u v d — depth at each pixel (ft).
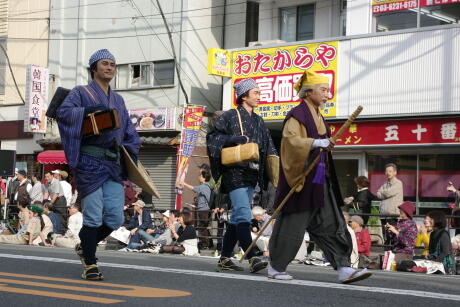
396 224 41.39
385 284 21.62
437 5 56.75
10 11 90.27
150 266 25.90
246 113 24.84
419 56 56.29
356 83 59.31
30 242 52.60
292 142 20.29
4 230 61.36
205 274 22.75
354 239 37.86
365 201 48.73
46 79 82.48
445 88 54.90
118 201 21.52
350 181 61.82
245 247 24.22
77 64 83.35
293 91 62.54
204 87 75.51
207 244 53.78
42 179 83.87
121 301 16.72
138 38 78.48
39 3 87.56
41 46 87.04
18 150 88.28
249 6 75.10
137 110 74.84
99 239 22.06
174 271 23.67
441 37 55.31
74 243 51.39
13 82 89.40
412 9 58.13
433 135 55.83
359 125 59.57
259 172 24.84
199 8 75.05
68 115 20.59
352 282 21.35
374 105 58.34
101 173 21.03
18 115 88.33
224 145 24.29
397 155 59.52
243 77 65.72
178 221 50.14
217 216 53.42
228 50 66.49
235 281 20.95
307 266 34.50
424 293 18.88
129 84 79.15
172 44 75.00
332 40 60.80
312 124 20.92
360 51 59.26
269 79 64.03
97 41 82.23
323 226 21.13
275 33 69.36
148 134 75.10
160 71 76.74
